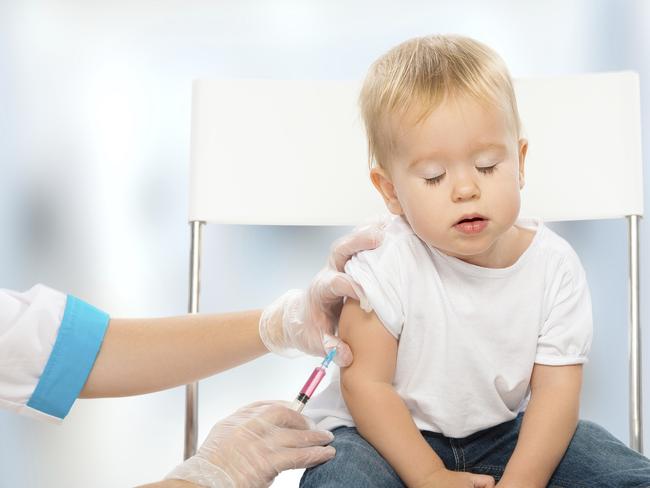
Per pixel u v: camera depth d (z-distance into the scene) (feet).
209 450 3.74
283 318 4.10
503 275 3.72
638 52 7.88
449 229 3.34
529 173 5.26
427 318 3.69
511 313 3.74
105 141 8.20
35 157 8.16
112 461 8.05
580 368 3.81
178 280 8.11
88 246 8.13
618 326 7.72
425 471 3.43
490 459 3.91
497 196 3.31
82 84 8.23
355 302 3.72
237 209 5.38
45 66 8.22
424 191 3.36
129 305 8.10
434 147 3.29
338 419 3.97
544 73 8.00
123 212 8.15
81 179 8.16
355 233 3.85
